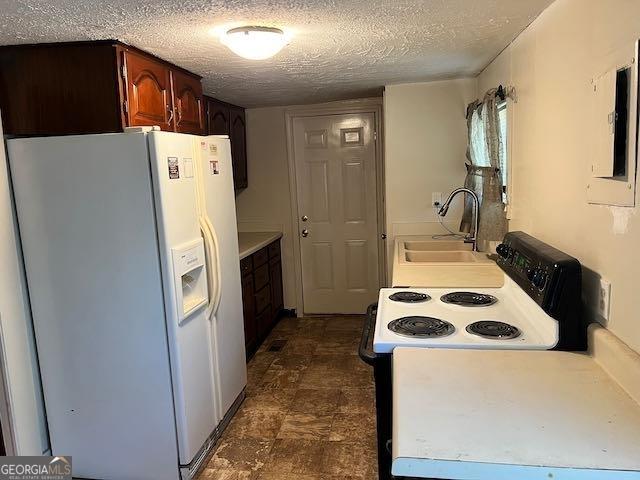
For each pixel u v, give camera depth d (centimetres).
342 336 443
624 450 107
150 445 240
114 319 232
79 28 207
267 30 212
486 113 300
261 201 497
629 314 136
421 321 191
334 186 487
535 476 102
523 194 245
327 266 501
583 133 165
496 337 172
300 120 481
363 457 256
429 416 122
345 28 218
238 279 310
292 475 244
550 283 162
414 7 192
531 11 204
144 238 224
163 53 256
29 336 241
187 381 239
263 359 394
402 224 402
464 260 336
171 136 227
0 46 237
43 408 250
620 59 138
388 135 395
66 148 222
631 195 133
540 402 128
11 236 229
